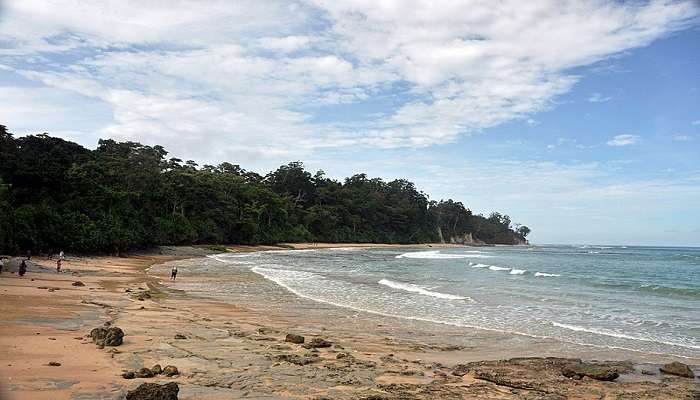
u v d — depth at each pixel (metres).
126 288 23.61
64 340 11.11
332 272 37.81
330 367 10.06
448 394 8.64
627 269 46.81
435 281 31.39
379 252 88.00
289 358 10.58
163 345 11.26
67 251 40.22
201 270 37.41
